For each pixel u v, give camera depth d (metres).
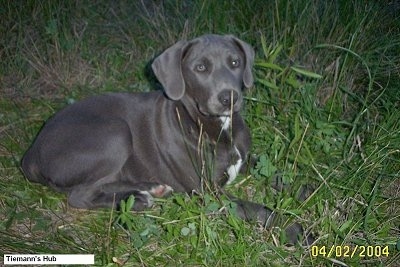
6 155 2.52
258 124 2.56
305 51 2.90
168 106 2.23
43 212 2.21
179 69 2.14
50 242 2.04
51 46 3.24
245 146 2.26
